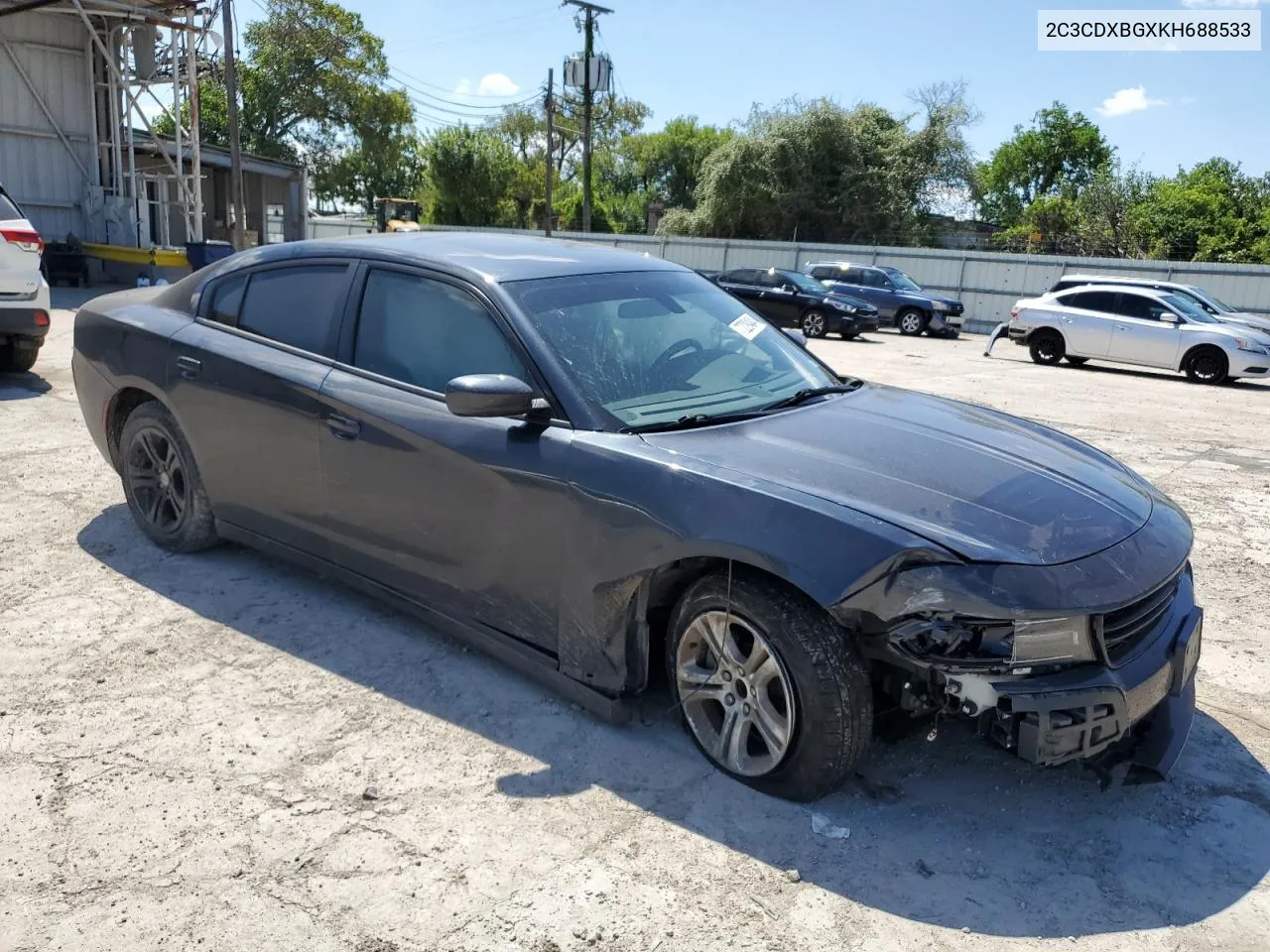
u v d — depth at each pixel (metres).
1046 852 2.77
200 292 4.53
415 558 3.63
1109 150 63.50
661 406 3.35
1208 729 3.53
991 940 2.42
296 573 4.56
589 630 3.16
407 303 3.73
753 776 2.96
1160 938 2.45
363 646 3.86
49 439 6.91
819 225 42.38
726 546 2.79
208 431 4.29
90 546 4.83
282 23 48.47
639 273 4.00
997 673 2.61
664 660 3.58
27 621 4.01
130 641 3.86
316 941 2.34
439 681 3.59
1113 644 2.72
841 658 2.74
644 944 2.36
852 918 2.48
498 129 66.50
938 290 29.84
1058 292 18.09
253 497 4.20
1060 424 10.27
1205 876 2.70
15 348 8.88
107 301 5.06
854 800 2.97
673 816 2.86
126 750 3.11
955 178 42.19
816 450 3.12
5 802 2.82
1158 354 16.34
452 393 3.06
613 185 76.69
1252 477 7.88
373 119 50.59
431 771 3.05
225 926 2.38
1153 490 3.48
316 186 53.81
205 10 25.53
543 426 3.25
